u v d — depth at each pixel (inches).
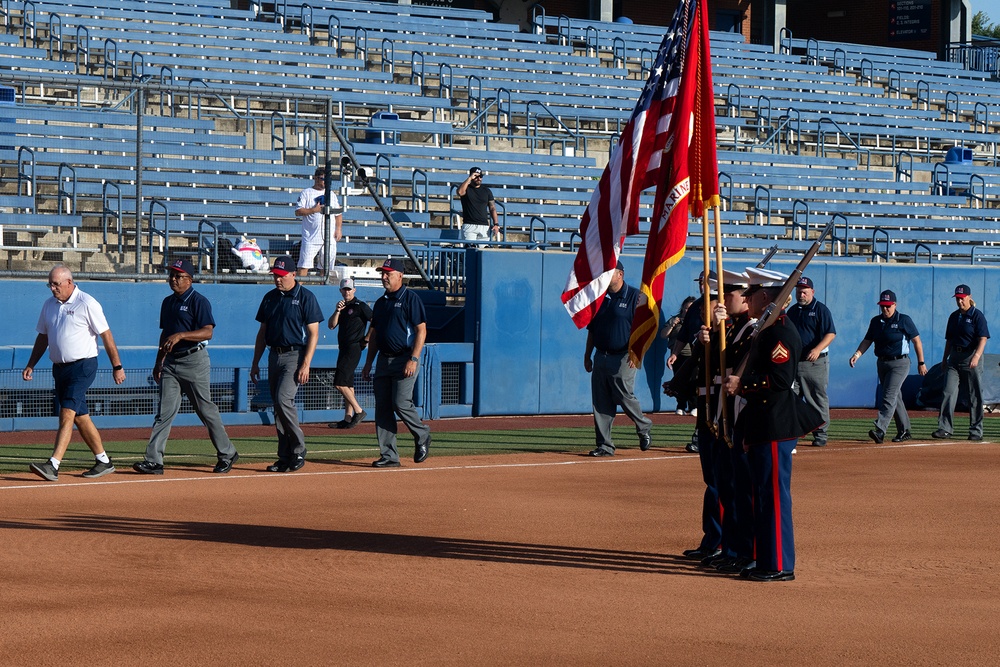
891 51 1684.3
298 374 499.8
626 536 367.9
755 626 263.4
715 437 332.2
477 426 714.2
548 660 234.8
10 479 469.1
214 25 1234.0
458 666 229.9
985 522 398.9
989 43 1748.3
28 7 1135.0
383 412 524.1
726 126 1296.8
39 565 316.2
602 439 574.2
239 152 933.2
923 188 1267.2
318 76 1175.6
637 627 261.6
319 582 301.7
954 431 727.7
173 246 819.4
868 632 258.8
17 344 685.3
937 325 900.6
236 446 595.2
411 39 1333.7
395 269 518.3
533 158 1086.4
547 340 791.1
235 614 267.9
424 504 424.2
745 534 317.7
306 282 758.5
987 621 269.1
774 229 1094.4
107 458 485.1
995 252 1198.3
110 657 233.3
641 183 373.7
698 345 342.6
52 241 793.6
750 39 1811.0
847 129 1369.3
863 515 411.2
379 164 1002.1
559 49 1407.5
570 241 1002.1
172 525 376.8
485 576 311.3
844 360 876.6
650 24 1771.7
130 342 712.4
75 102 995.9
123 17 1182.3
